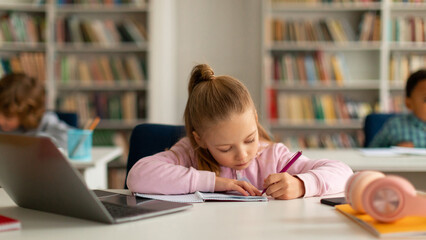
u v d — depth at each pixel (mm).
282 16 4008
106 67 3912
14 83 2217
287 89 4059
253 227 728
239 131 1055
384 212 687
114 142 3902
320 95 4031
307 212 841
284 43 3867
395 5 3779
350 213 790
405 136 2420
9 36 3850
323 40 3855
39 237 669
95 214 744
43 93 2354
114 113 3924
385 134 2477
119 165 3902
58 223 754
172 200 956
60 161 688
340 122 3889
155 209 828
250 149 1089
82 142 1841
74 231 700
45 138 688
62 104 3895
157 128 1548
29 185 811
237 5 4234
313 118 3904
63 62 3896
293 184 991
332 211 850
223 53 4254
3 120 2223
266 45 3863
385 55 3809
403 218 709
